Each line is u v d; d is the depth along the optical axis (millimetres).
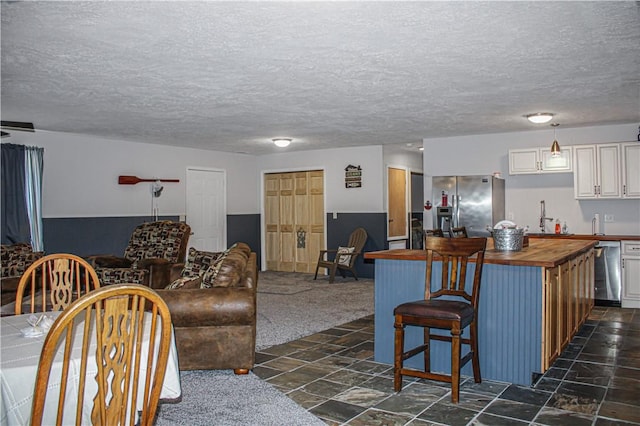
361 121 6117
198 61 3627
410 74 3992
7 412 1693
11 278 4734
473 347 3359
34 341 2045
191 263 4543
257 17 2799
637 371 3684
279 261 9773
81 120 5953
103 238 7375
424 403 3088
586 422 2811
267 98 4828
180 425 2764
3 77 4043
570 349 4285
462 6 2654
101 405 1468
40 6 2639
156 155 8109
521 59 3609
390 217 8938
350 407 3029
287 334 4816
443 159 7586
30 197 6449
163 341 1652
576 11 2723
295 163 9430
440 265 3660
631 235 6422
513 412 2947
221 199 9203
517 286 3395
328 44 3258
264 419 2850
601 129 6543
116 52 3414
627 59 3619
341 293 7133
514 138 7074
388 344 3896
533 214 7020
